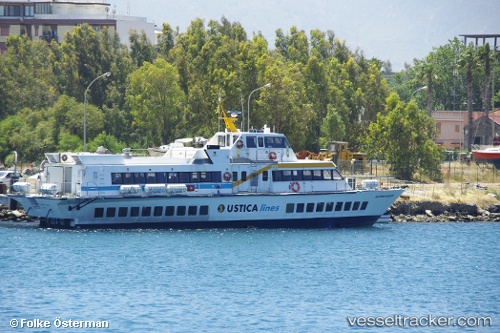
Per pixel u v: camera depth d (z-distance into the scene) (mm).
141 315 135250
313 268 170125
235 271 165375
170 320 133000
